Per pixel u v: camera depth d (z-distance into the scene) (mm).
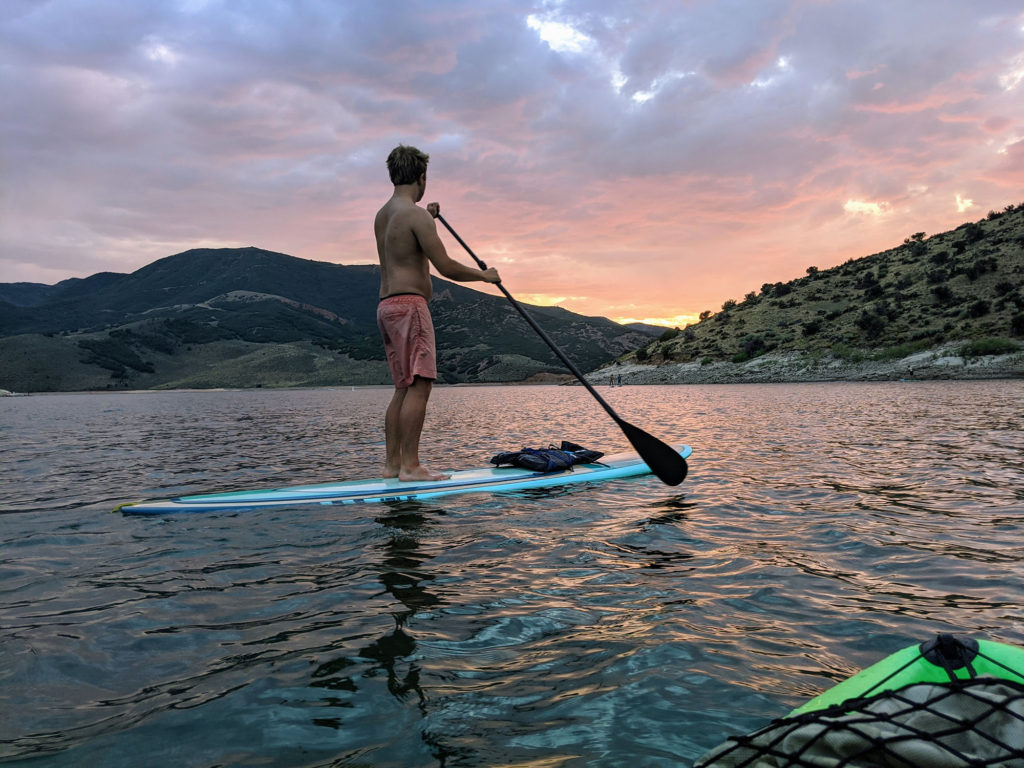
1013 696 1543
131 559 4301
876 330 76500
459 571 3930
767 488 6773
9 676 2547
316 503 6117
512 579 3760
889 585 3607
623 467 7863
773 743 1572
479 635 2908
